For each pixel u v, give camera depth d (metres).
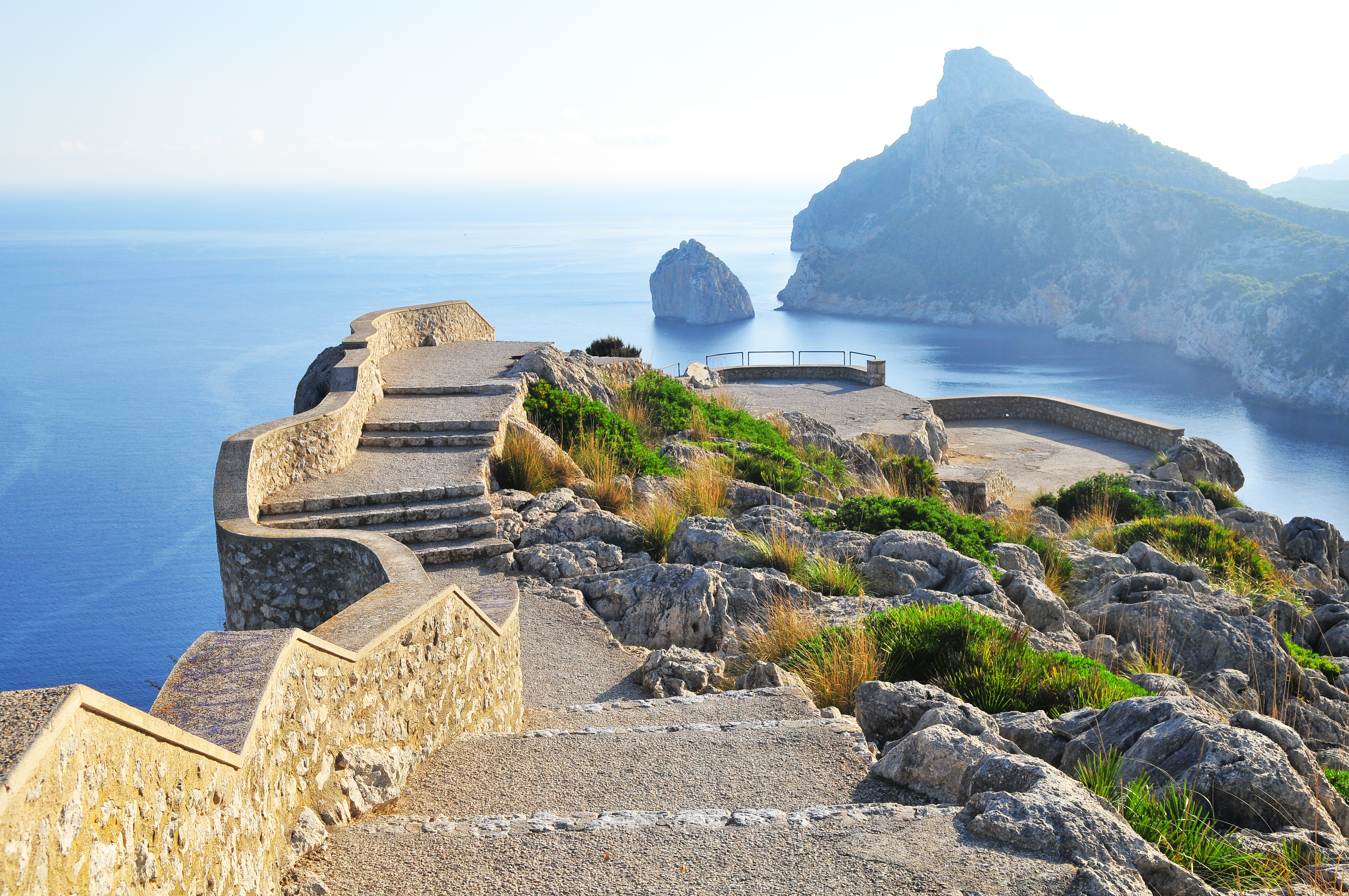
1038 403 33.84
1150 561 13.96
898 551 12.01
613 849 3.86
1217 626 10.05
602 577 10.81
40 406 191.12
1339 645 11.87
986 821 3.79
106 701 2.43
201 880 2.89
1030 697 7.64
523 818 4.20
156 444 163.38
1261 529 19.75
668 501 13.98
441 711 5.71
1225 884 4.12
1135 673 9.14
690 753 5.53
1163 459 26.70
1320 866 4.19
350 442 14.48
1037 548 15.01
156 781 2.65
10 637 87.00
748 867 3.66
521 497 13.72
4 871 1.90
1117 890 3.32
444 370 19.50
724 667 9.06
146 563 108.94
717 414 23.84
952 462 28.31
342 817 4.18
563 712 7.62
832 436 25.44
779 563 11.77
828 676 8.12
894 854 3.67
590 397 20.98
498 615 7.18
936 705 6.43
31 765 2.03
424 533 12.05
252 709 3.40
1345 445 154.25
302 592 9.77
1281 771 4.89
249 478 11.48
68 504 131.25
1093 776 5.23
